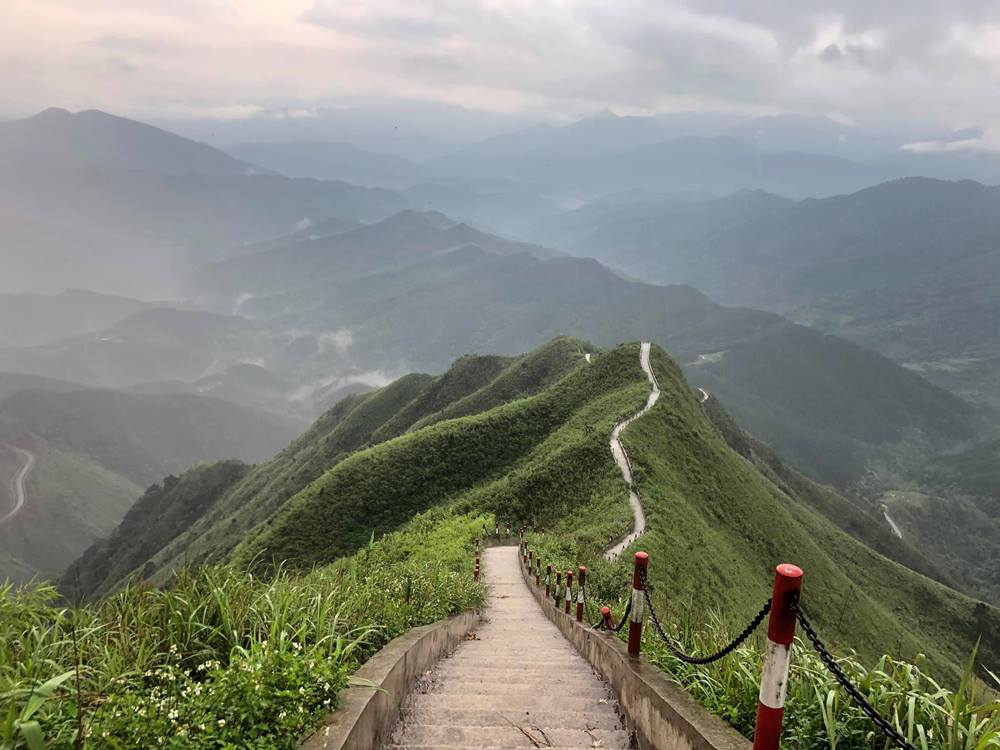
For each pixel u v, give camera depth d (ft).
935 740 12.19
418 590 32.04
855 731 12.58
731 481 179.73
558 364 310.86
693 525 128.98
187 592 16.43
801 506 263.08
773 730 11.12
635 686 19.15
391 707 18.15
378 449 199.31
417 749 16.12
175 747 10.44
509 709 20.52
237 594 16.94
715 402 421.59
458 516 142.72
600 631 29.68
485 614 50.83
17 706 10.56
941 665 154.20
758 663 16.14
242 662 13.24
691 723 14.30
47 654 13.44
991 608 229.25
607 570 69.36
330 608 19.77
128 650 14.05
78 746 9.82
